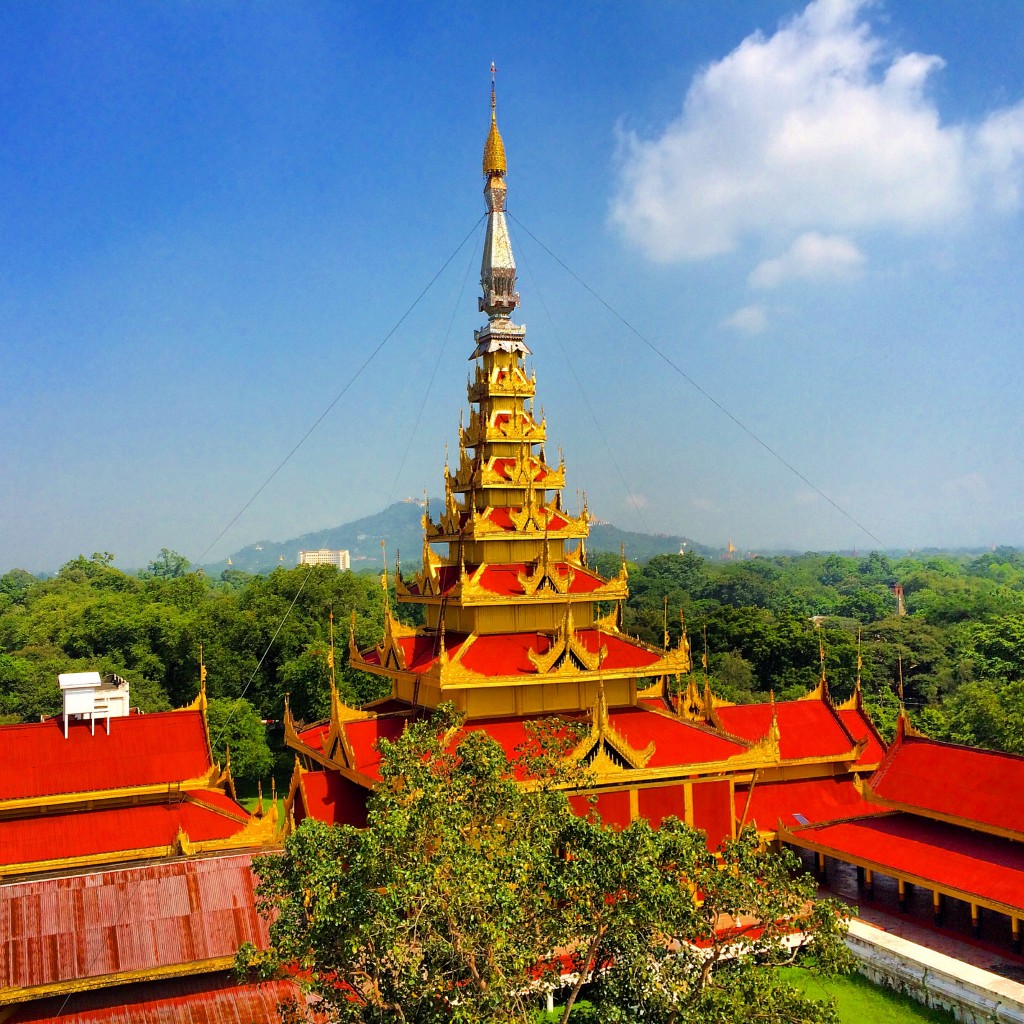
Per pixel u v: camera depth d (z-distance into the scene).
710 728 53.88
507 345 60.47
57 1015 36.03
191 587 159.88
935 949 46.41
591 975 34.06
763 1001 28.45
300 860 29.14
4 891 37.84
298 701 98.00
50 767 47.56
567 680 51.50
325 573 134.38
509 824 31.09
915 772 54.25
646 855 29.23
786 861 31.44
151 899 38.62
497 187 61.72
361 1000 30.84
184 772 48.88
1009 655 140.25
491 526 56.75
